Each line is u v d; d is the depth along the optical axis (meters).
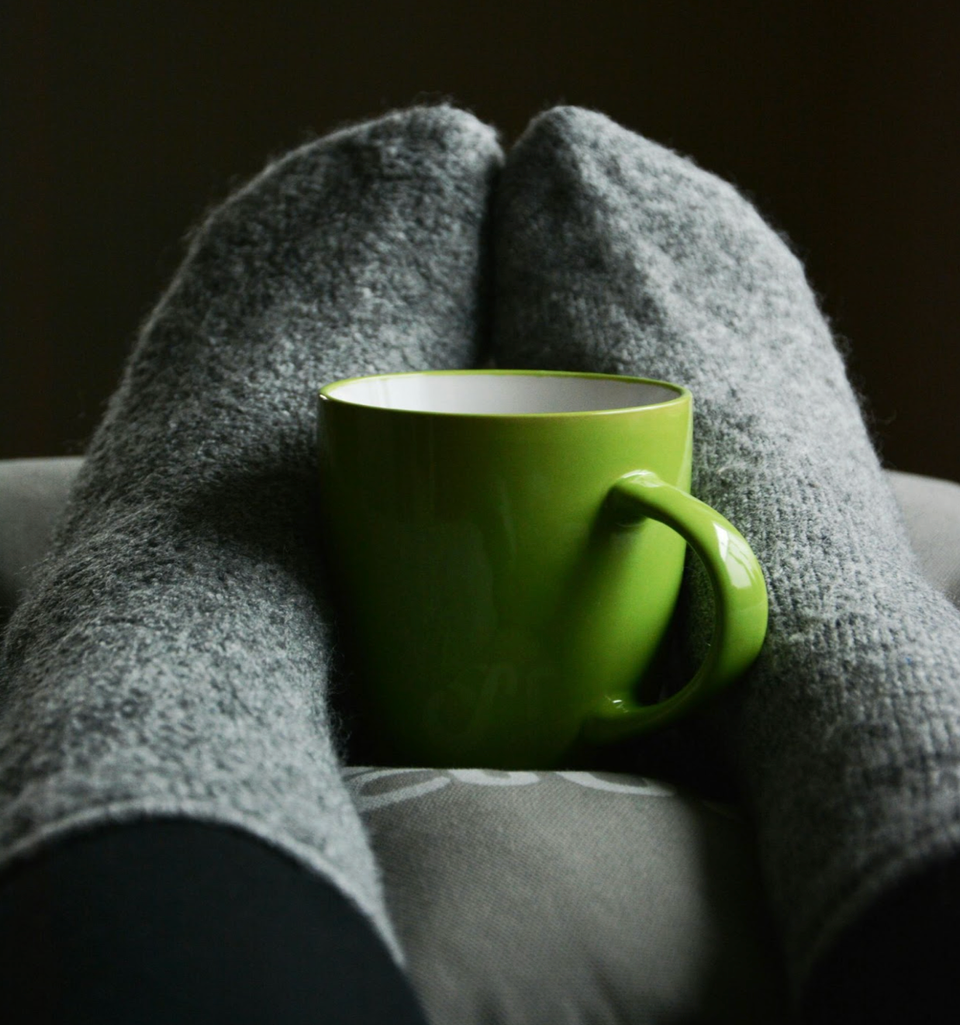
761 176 1.33
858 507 0.47
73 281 1.41
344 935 0.32
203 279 0.56
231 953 0.31
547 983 0.35
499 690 0.42
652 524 0.42
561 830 0.38
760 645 0.40
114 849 0.32
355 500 0.41
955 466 1.17
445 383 0.47
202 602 0.40
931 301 1.18
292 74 1.34
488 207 0.60
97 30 1.32
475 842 0.38
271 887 0.32
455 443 0.40
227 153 1.37
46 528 0.58
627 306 0.56
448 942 0.36
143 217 1.39
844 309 1.30
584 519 0.40
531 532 0.40
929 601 0.42
